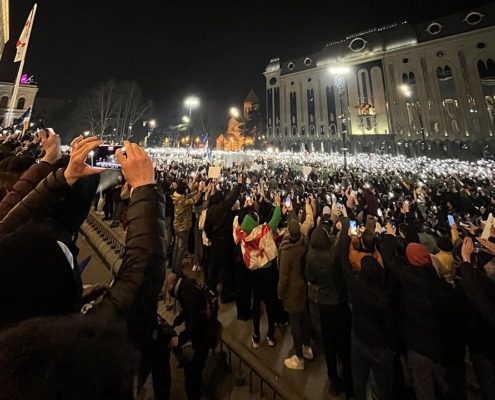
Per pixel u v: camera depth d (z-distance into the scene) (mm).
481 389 2834
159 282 1136
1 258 710
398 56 65500
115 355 675
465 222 9648
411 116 62469
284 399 3156
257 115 93000
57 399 518
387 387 2908
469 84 57500
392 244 3387
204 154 40062
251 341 4582
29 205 1250
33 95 64625
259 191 10516
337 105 71188
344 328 3578
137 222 1174
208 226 5836
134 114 55812
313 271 3654
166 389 3119
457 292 3033
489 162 32031
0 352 528
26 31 13992
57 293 771
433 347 2717
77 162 1325
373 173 29141
